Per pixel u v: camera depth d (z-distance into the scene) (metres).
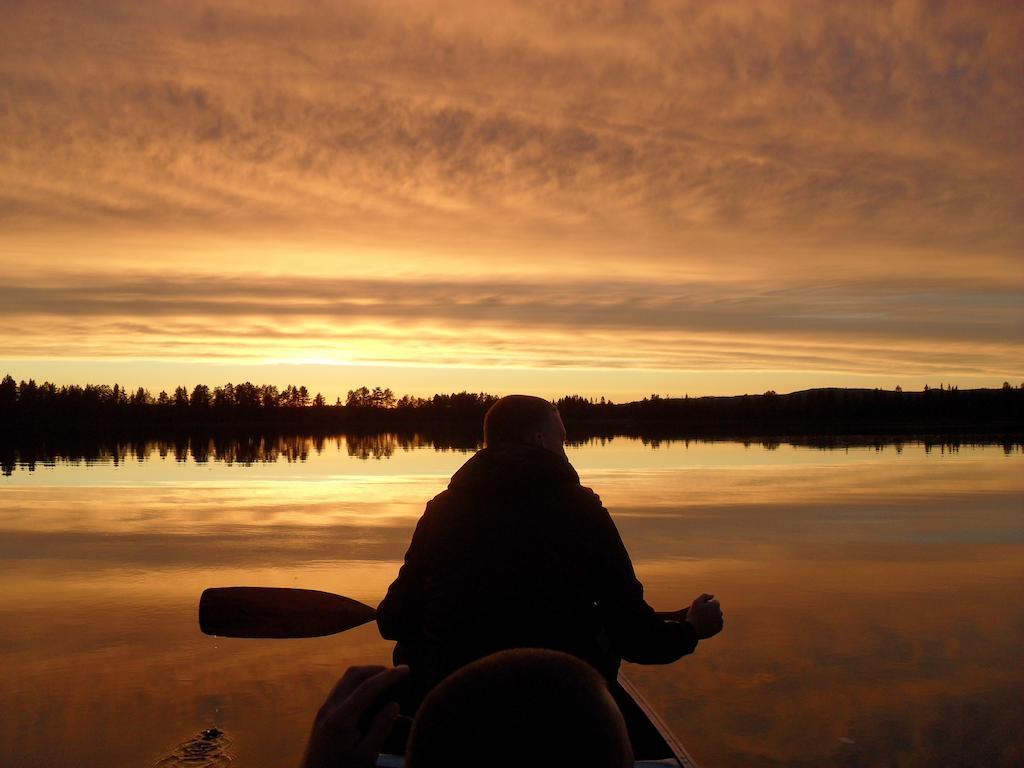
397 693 2.57
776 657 5.16
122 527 10.20
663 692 4.56
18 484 15.64
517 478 2.40
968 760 3.73
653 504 12.02
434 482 15.79
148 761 3.75
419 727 0.67
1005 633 5.65
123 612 6.28
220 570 7.75
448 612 2.35
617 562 2.39
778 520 10.55
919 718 4.18
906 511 11.34
